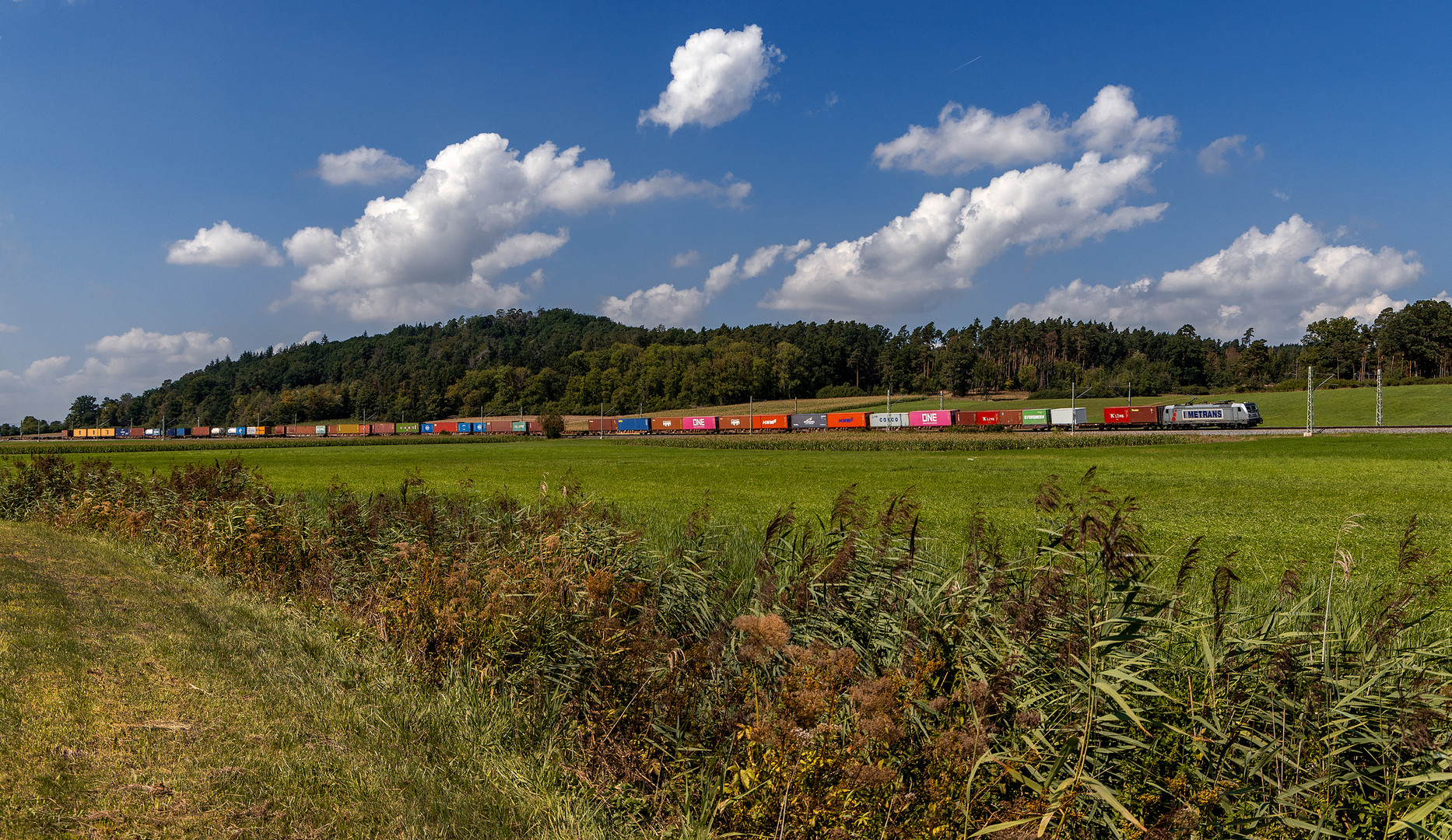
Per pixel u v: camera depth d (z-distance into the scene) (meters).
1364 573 11.66
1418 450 47.00
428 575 7.58
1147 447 60.19
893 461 49.84
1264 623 5.55
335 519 10.66
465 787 4.41
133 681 5.46
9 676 5.24
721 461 51.72
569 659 5.93
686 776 4.65
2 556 9.51
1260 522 18.94
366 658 6.71
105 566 9.80
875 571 6.10
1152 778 4.06
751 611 6.17
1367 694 4.27
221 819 3.74
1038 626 4.65
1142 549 5.04
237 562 10.53
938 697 4.15
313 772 4.33
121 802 3.81
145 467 47.59
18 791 3.78
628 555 7.41
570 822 4.11
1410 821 3.42
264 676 5.89
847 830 3.71
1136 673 4.30
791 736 3.85
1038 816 3.60
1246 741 4.22
